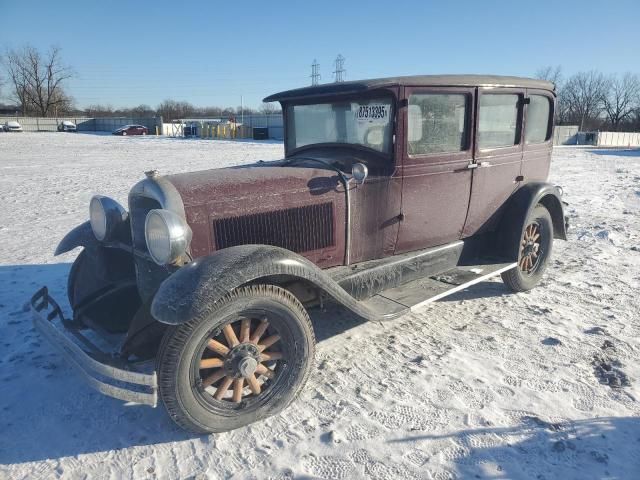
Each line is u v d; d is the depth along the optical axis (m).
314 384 3.26
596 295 4.73
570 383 3.21
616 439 2.67
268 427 2.82
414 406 2.99
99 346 3.69
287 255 2.80
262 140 38.47
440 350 3.69
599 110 63.91
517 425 2.80
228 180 3.18
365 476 2.44
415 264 3.92
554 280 5.16
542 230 4.84
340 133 3.88
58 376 3.38
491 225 4.50
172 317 2.44
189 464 2.54
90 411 2.99
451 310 4.44
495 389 3.16
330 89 3.61
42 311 4.38
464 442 2.67
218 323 2.61
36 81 69.19
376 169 3.60
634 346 3.69
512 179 4.53
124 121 56.22
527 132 4.63
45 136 41.59
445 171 3.89
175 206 2.89
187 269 2.61
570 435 2.71
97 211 3.56
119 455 2.61
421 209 3.85
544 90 4.64
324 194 3.38
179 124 52.12
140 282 3.34
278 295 2.77
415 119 3.63
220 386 2.76
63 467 2.52
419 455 2.58
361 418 2.89
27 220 8.13
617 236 6.80
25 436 2.75
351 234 3.55
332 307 4.43
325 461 2.55
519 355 3.59
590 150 30.14
